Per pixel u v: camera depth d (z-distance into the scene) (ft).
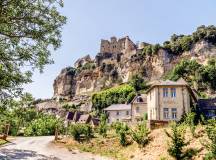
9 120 48.83
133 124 128.57
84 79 507.71
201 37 357.61
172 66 368.07
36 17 45.98
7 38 45.47
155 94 129.80
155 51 389.19
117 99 327.67
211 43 349.41
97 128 135.54
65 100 488.02
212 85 282.15
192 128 72.13
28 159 62.69
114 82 440.86
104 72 472.44
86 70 517.14
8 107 44.06
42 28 46.93
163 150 69.82
